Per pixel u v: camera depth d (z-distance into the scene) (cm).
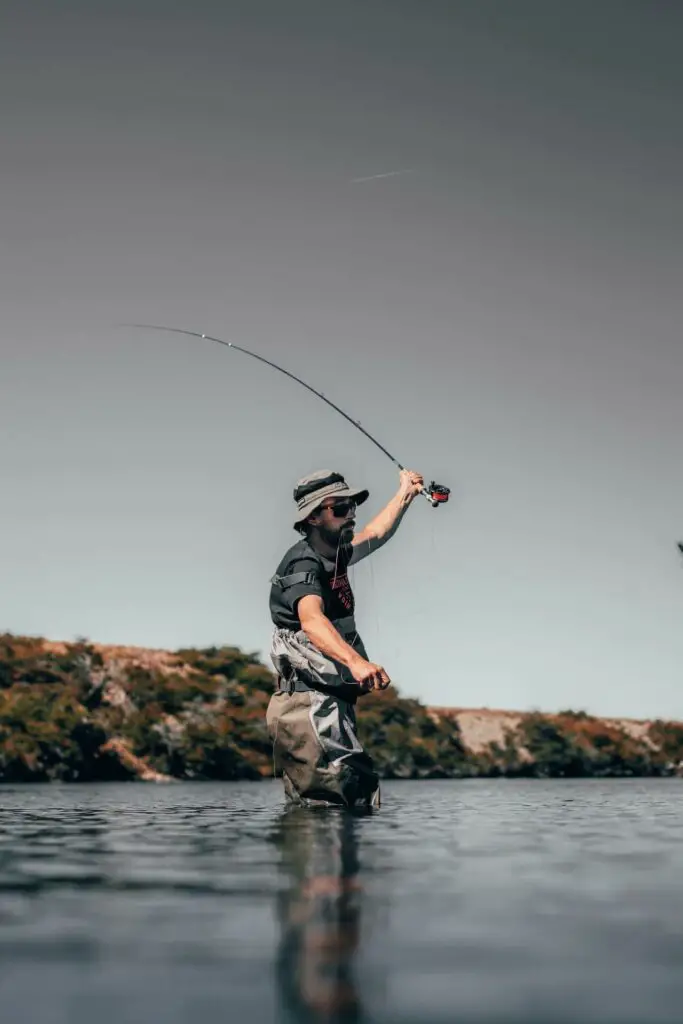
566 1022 161
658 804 833
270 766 5972
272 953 206
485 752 7225
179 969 194
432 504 729
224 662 6450
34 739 5222
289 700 643
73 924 235
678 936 221
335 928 229
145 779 5475
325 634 617
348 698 645
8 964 199
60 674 5853
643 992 178
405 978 187
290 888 285
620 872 322
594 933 224
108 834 455
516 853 373
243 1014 165
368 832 459
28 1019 163
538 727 7494
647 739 7769
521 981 185
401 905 258
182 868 328
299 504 662
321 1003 171
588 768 7369
